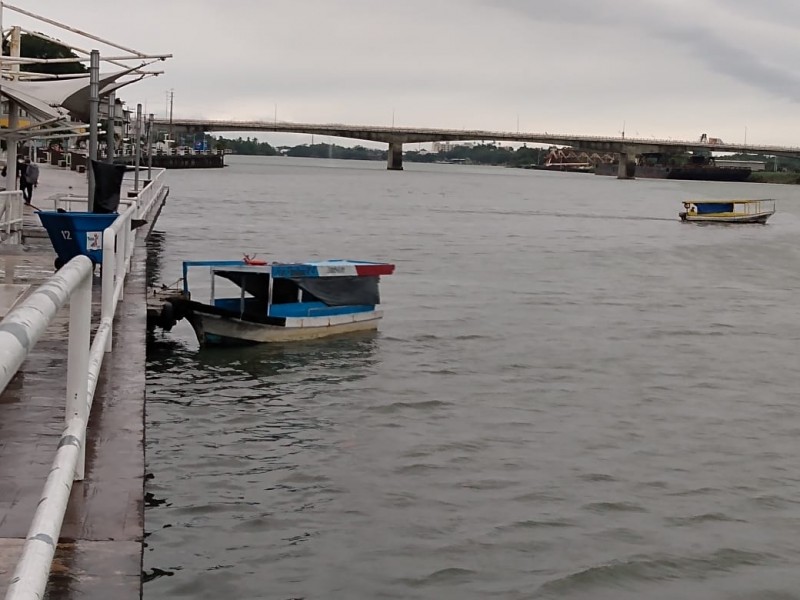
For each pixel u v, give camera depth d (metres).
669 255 45.50
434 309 26.12
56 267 15.40
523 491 12.27
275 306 20.56
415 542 10.59
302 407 15.70
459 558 10.24
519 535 10.88
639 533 11.09
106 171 17.09
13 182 22.80
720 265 42.25
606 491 12.39
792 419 16.25
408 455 13.48
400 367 18.86
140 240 22.88
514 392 17.34
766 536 11.18
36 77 21.27
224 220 58.25
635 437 14.88
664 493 12.43
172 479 12.20
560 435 14.77
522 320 25.05
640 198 127.12
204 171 182.50
